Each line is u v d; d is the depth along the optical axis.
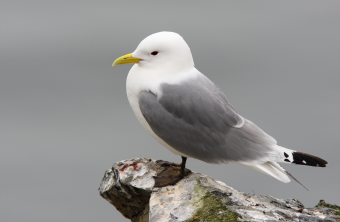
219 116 11.14
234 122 11.24
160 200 10.88
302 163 10.69
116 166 12.41
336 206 11.43
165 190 11.30
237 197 10.91
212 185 11.34
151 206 10.73
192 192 11.03
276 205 11.00
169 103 11.20
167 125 11.31
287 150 10.98
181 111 11.13
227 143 11.18
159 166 12.38
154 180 11.73
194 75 11.48
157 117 11.34
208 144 11.26
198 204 10.55
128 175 11.96
